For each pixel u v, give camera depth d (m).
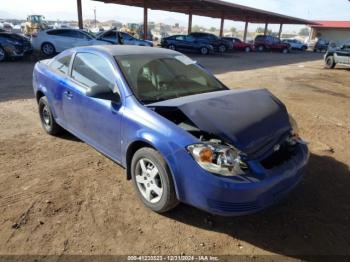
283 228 3.14
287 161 3.12
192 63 4.41
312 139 5.58
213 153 2.73
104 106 3.65
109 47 4.22
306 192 3.80
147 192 3.31
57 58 4.95
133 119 3.27
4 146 4.80
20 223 3.06
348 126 6.43
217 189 2.68
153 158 3.09
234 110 3.11
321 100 8.88
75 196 3.54
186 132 2.93
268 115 3.20
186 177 2.82
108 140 3.76
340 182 4.07
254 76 13.34
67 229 3.01
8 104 7.18
